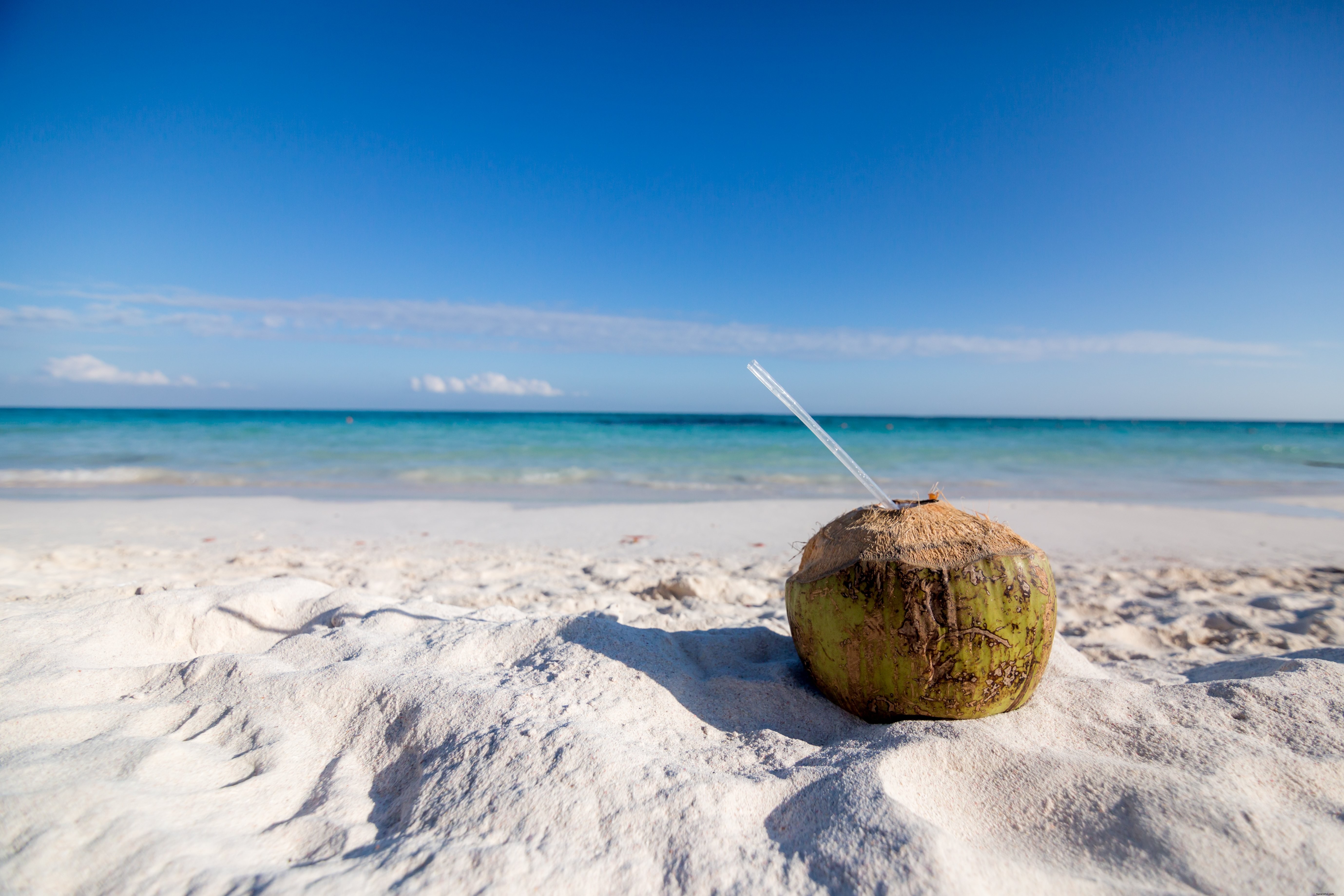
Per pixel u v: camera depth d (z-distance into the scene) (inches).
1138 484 507.5
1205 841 62.3
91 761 72.5
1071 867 62.3
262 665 95.8
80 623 113.5
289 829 65.4
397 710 85.7
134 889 54.7
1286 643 153.6
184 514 340.2
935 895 54.2
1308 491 469.7
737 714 94.8
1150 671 126.5
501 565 235.3
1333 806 69.1
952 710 85.6
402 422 1876.2
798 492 461.1
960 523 89.5
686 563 246.1
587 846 61.6
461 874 56.7
